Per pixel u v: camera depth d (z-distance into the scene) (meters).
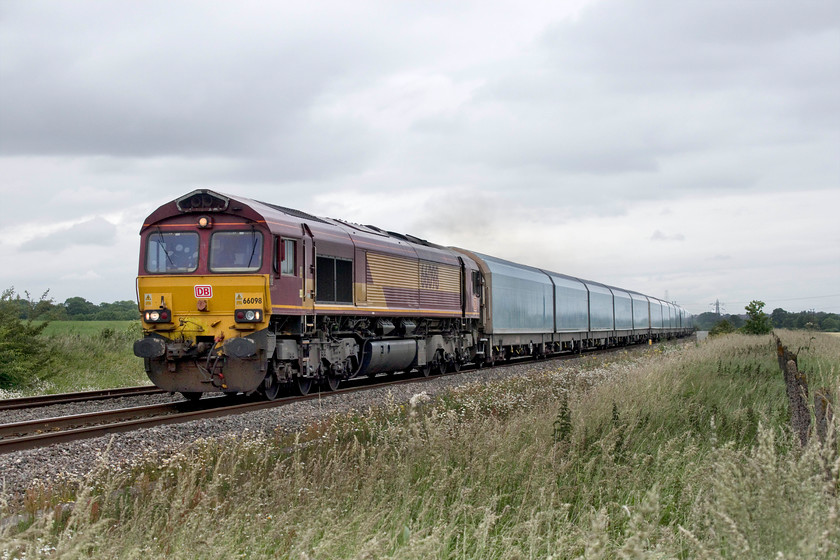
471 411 11.98
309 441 10.05
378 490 6.89
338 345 17.52
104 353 28.28
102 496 7.00
